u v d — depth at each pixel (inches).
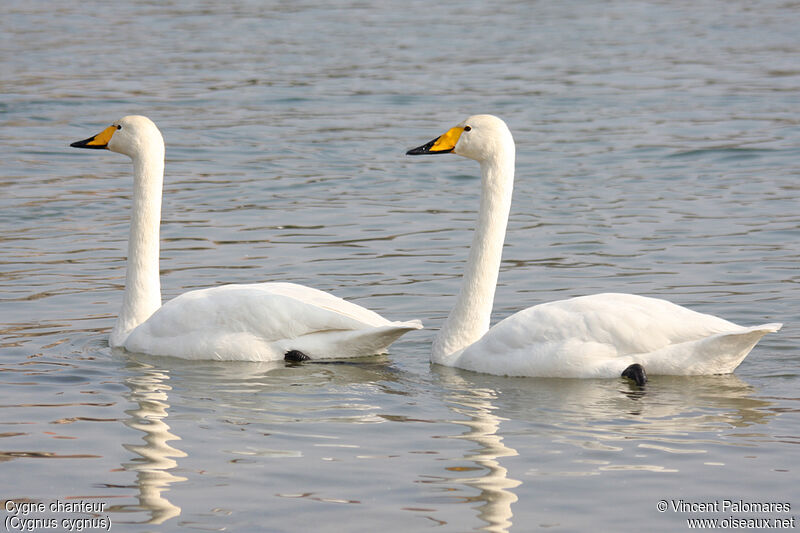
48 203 848.9
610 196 882.1
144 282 550.9
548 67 1539.1
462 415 432.1
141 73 1461.6
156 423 420.5
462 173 977.5
